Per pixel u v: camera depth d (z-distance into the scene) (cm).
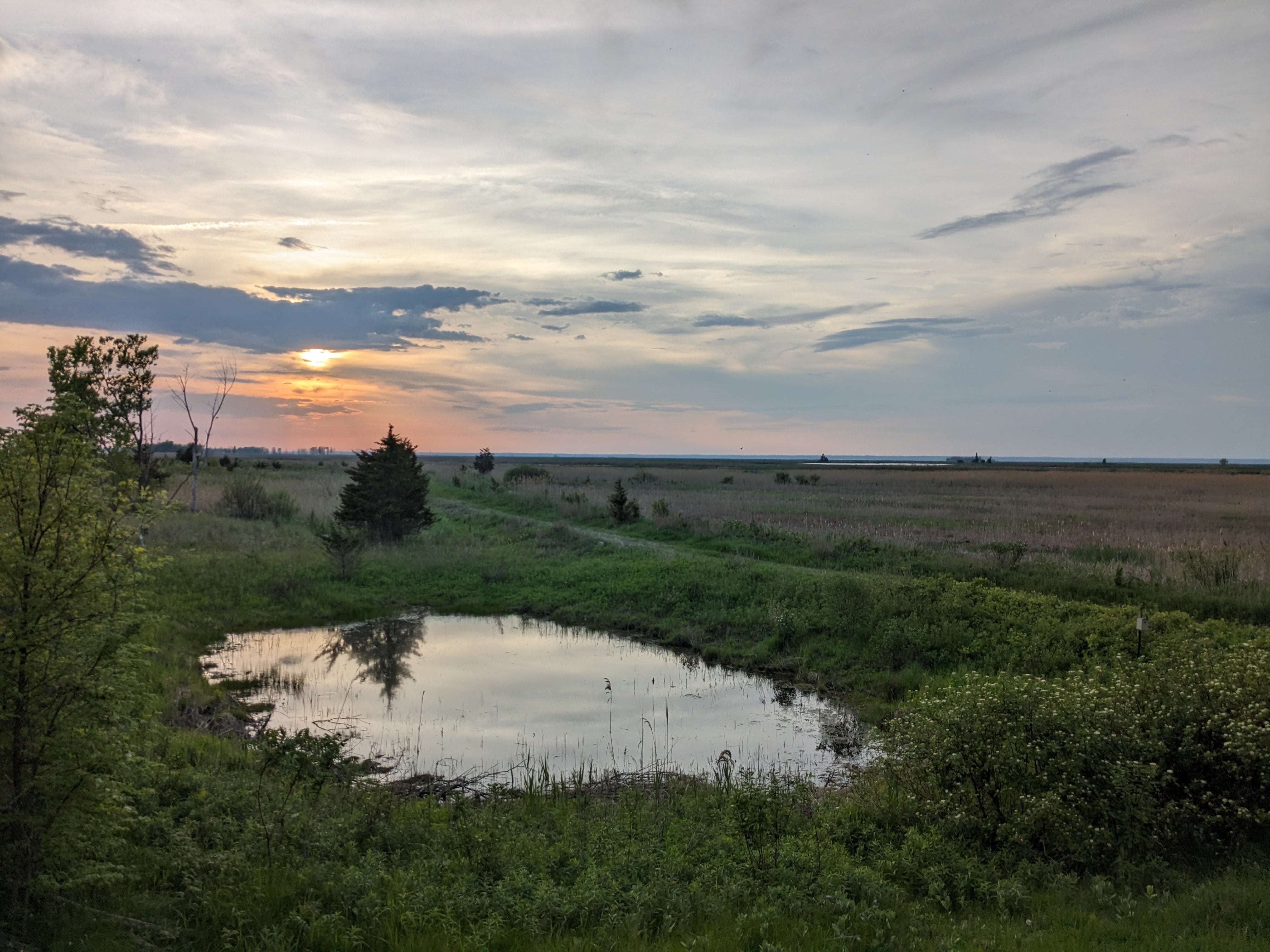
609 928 646
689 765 1262
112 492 659
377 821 877
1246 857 775
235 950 586
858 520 3931
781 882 735
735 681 1772
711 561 2708
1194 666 960
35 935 552
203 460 6875
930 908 707
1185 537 3059
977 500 5491
